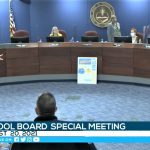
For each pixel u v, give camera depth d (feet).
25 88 27.68
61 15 43.93
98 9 43.47
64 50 29.30
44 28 44.09
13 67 28.73
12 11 42.06
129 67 28.40
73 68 29.55
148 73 27.58
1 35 41.16
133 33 33.37
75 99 24.26
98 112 21.26
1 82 28.58
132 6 43.24
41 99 7.86
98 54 29.01
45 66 29.48
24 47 28.81
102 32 43.83
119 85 28.50
